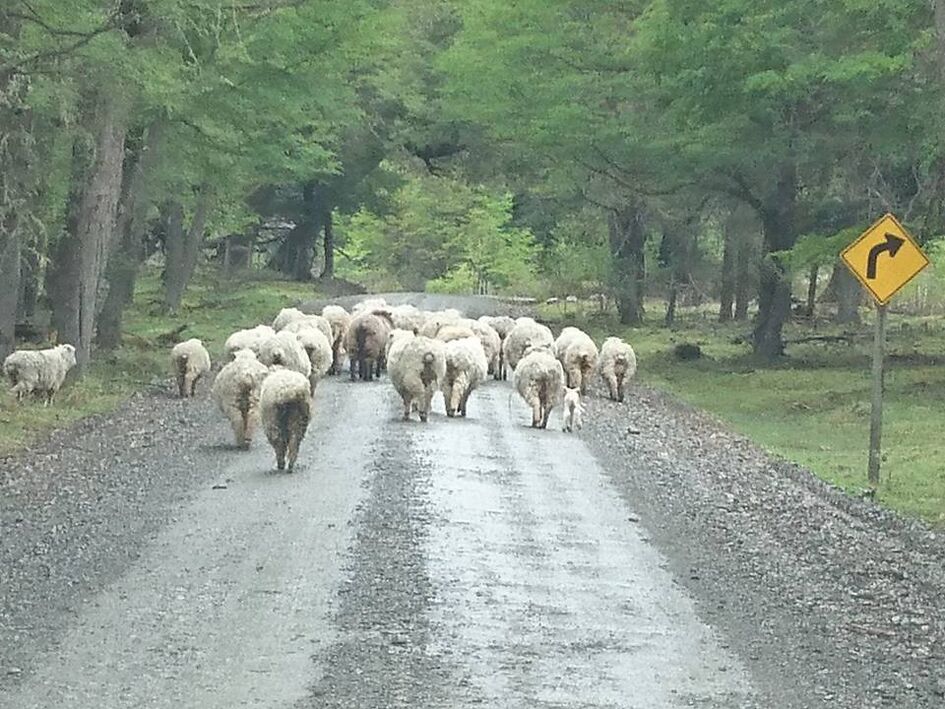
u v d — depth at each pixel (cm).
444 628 949
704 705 802
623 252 4712
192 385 2402
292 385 1579
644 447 1961
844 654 937
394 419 2067
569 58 3394
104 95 2172
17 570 1079
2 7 1795
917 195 2978
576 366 2502
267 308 4716
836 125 2953
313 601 1006
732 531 1381
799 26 2784
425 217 7450
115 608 971
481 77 3656
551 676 847
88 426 1994
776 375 3175
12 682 795
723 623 1009
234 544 1195
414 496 1454
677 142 3141
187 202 4056
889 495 1703
